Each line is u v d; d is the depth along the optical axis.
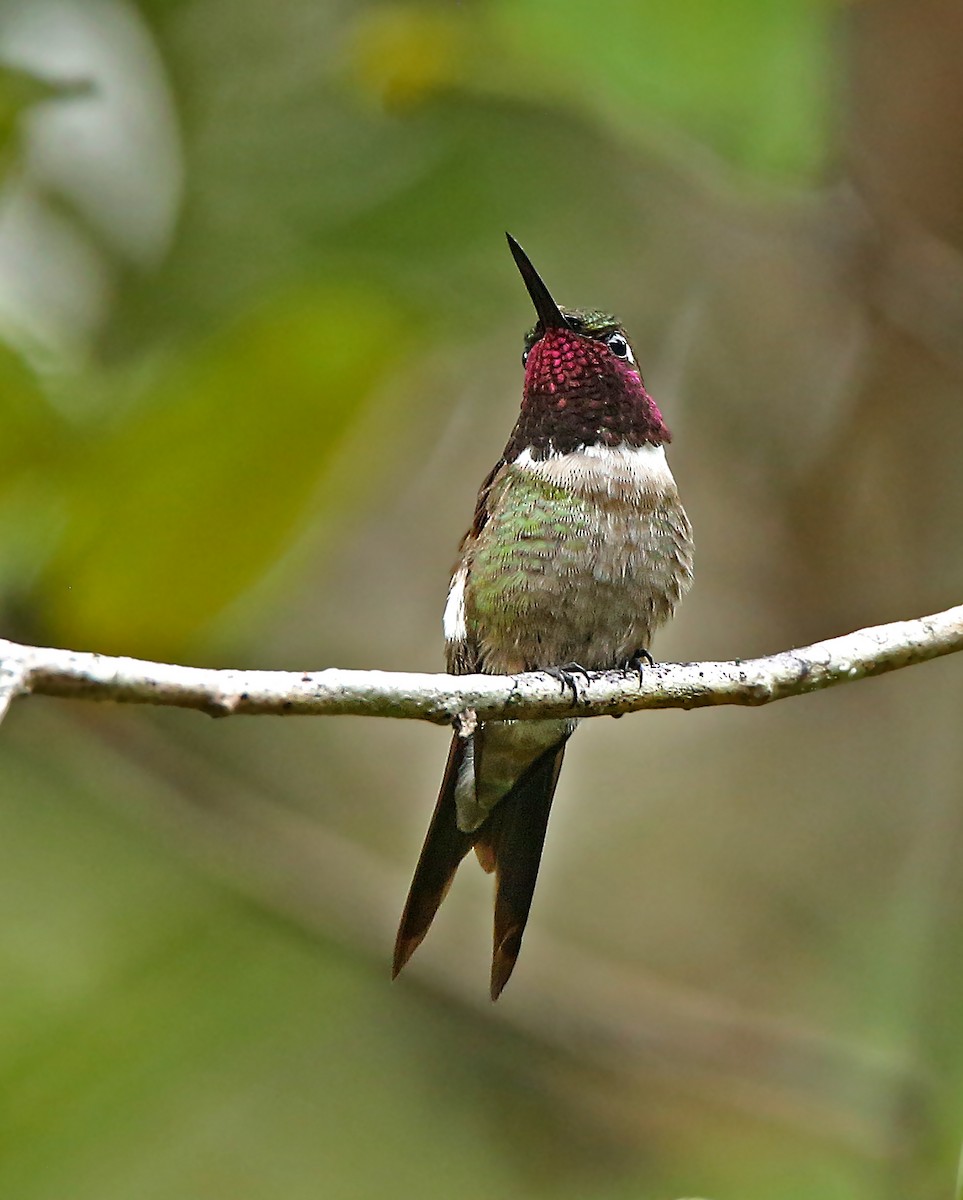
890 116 10.79
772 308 11.80
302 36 11.08
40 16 9.92
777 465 11.70
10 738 10.60
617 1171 10.41
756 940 11.41
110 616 8.62
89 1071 9.94
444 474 12.56
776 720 12.20
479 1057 10.84
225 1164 9.96
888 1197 9.07
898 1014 10.09
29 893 10.66
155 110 10.34
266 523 8.59
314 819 11.96
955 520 11.28
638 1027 10.62
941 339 10.93
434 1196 10.23
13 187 9.74
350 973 10.84
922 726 11.63
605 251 11.53
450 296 10.54
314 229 10.53
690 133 8.50
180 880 10.88
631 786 12.26
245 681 5.12
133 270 10.29
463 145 10.74
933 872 10.88
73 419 8.51
